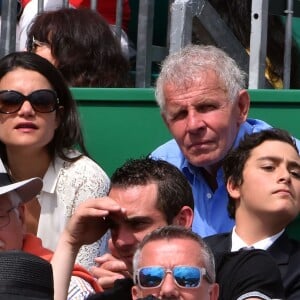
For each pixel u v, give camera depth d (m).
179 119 22.09
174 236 16.95
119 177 19.14
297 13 28.81
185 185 19.19
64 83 22.64
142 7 25.77
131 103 24.03
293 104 23.83
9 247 19.50
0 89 22.23
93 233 19.14
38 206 22.23
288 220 20.31
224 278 18.45
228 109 21.97
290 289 19.88
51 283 14.81
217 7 27.48
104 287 20.17
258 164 20.31
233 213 20.91
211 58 22.00
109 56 24.92
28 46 25.23
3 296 14.46
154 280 16.67
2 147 22.59
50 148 22.58
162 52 27.47
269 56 27.34
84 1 28.44
